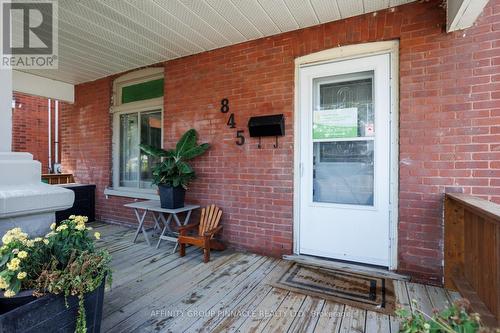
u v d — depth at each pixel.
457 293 2.35
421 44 2.58
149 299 2.28
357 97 2.97
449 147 2.49
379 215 2.83
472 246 2.08
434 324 1.18
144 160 4.64
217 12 2.82
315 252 3.14
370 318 2.01
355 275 2.71
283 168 3.26
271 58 3.32
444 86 2.50
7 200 1.50
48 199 1.70
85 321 1.35
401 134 2.67
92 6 2.73
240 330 1.88
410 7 2.63
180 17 2.93
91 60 4.16
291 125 3.20
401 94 2.67
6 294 1.20
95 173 5.11
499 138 2.32
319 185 3.16
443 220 2.51
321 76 3.10
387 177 2.80
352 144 3.00
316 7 2.71
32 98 7.01
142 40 3.47
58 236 1.51
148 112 4.59
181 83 4.01
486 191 2.36
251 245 3.45
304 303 2.22
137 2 2.66
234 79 3.57
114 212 4.84
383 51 2.80
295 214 3.22
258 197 3.41
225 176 3.63
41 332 1.22
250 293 2.38
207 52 3.78
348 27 2.91
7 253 1.33
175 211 3.38
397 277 2.63
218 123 3.69
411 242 2.63
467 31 2.42
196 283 2.57
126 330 1.87
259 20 2.96
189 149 3.62
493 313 1.63
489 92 2.35
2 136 1.71
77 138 5.35
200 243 3.13
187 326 1.93
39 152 7.14
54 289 1.26
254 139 3.43
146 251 3.45
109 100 4.89
